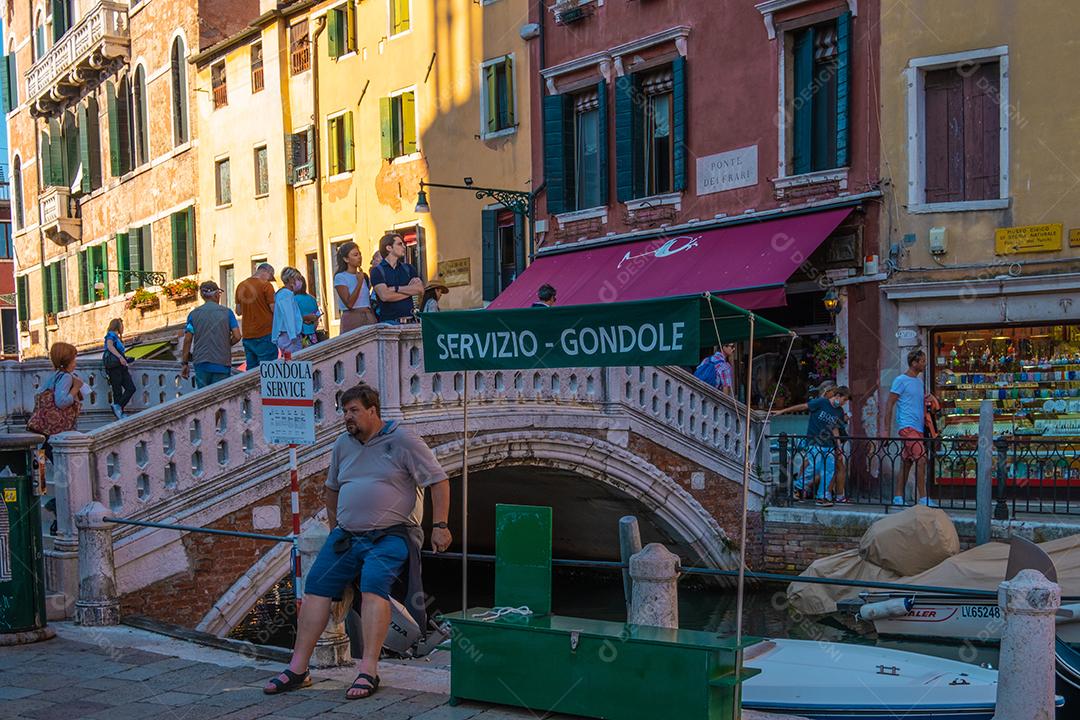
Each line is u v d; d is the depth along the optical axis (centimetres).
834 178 1700
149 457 1018
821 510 1498
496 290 2277
